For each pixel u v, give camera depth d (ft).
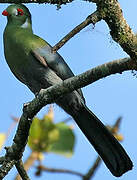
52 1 22.81
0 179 28.09
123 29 22.06
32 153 32.32
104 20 22.22
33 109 25.80
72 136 32.53
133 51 22.03
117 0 22.18
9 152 27.63
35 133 32.35
